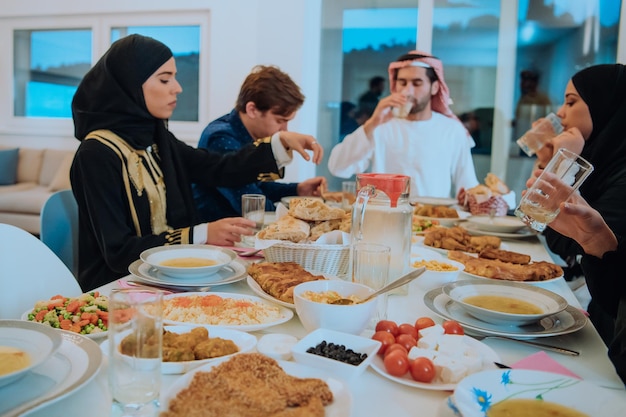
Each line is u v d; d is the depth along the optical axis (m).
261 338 0.88
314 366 0.78
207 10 4.77
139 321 0.66
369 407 0.73
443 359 0.81
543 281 1.41
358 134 3.38
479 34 4.39
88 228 1.70
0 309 1.22
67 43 5.30
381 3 4.53
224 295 1.14
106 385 0.77
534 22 4.28
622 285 1.15
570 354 0.94
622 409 0.69
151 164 1.83
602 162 1.87
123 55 1.72
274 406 0.63
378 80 4.63
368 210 1.22
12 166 5.44
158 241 1.57
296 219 1.46
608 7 4.14
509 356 0.93
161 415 0.62
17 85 5.52
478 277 1.43
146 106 1.78
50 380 0.73
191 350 0.81
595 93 1.91
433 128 3.64
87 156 1.62
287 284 1.12
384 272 1.08
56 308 0.99
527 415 0.68
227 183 2.17
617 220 1.63
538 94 4.36
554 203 1.17
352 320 0.92
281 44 4.48
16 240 1.27
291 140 2.07
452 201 2.80
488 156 4.49
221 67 4.76
